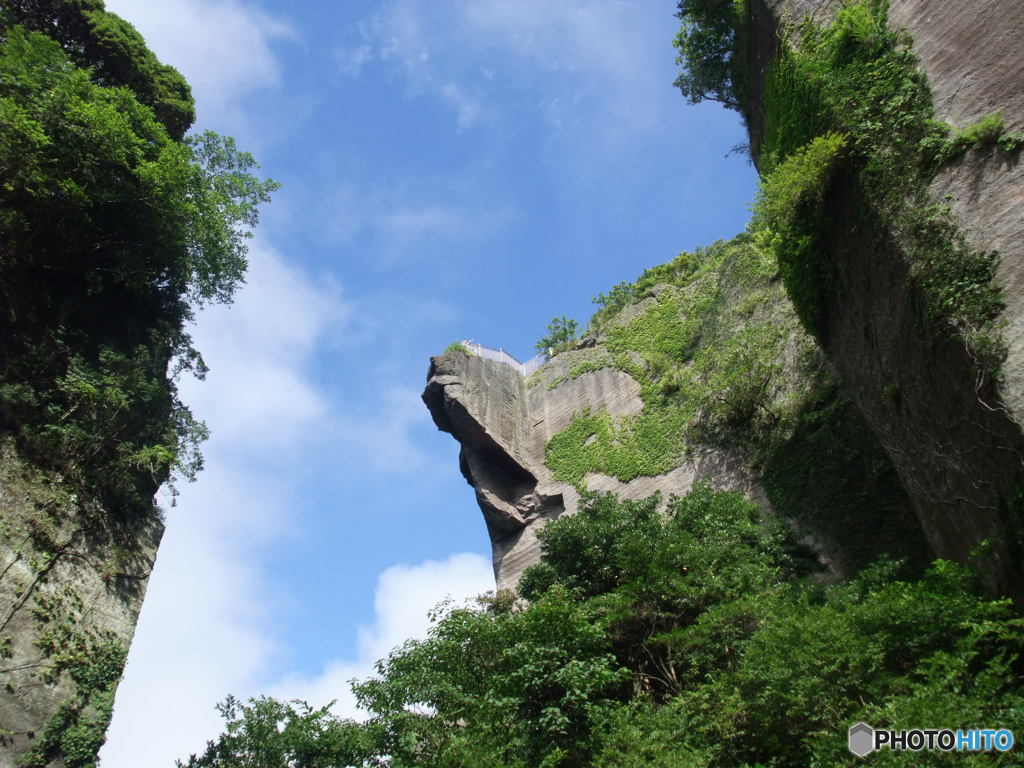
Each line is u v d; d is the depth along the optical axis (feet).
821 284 51.13
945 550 39.70
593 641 44.39
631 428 88.38
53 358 70.28
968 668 32.48
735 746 36.60
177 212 78.43
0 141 66.64
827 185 48.32
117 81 95.40
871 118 44.78
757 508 57.47
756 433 70.79
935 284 37.35
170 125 98.68
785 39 57.52
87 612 62.75
